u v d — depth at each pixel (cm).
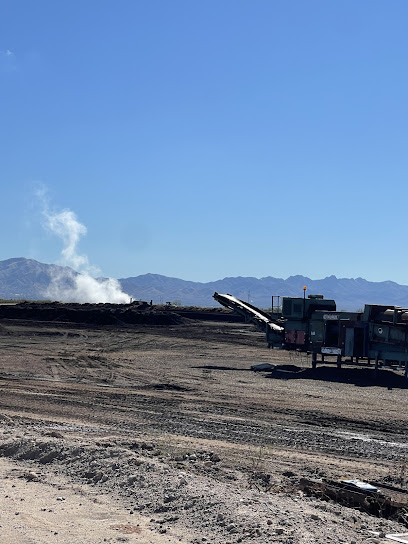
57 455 1808
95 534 1201
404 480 1842
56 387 3559
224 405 3106
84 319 8481
